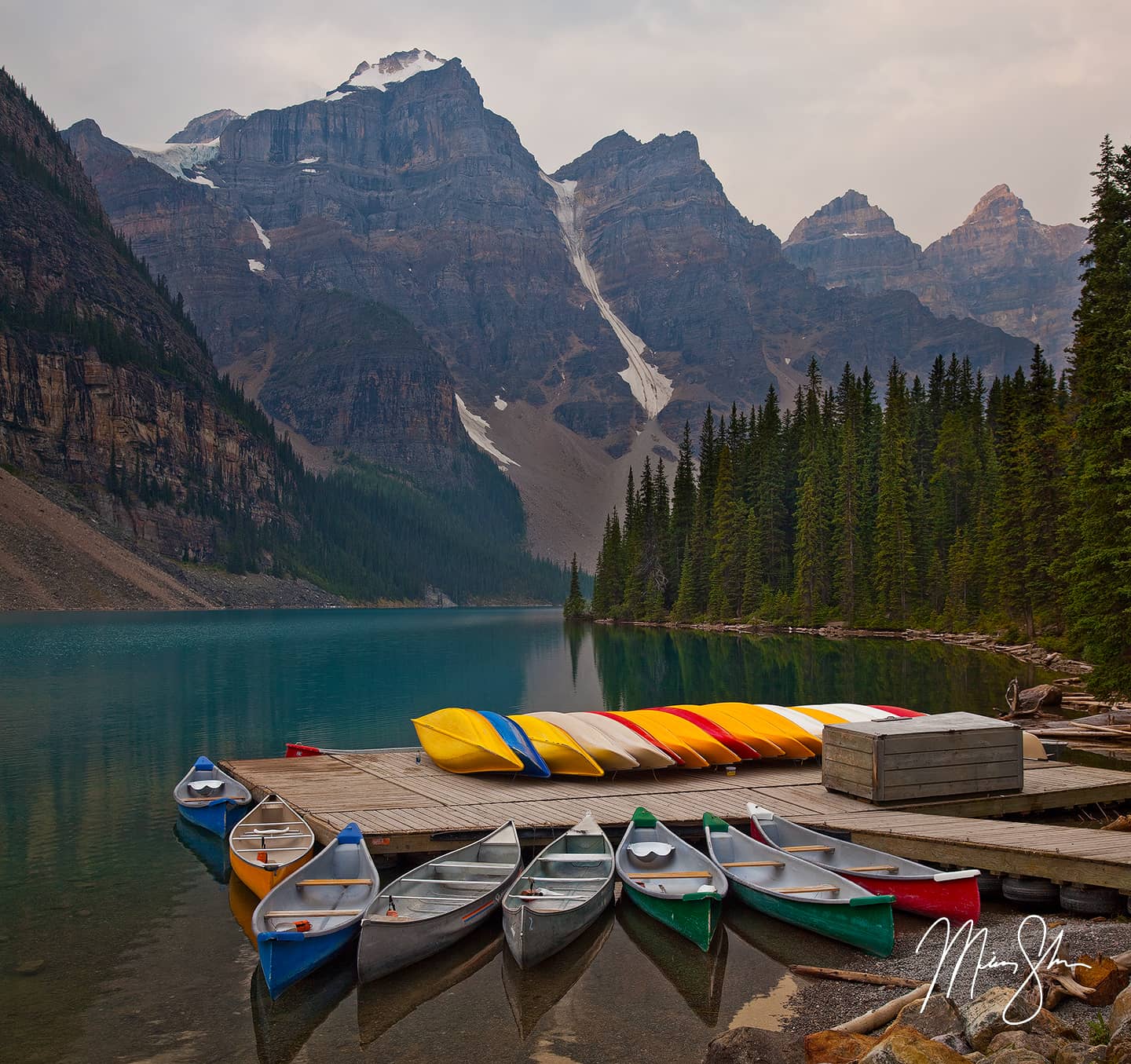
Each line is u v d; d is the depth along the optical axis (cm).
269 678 6081
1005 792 2264
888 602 10425
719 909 1717
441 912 1566
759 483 13050
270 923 1538
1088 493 3666
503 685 5697
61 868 2064
